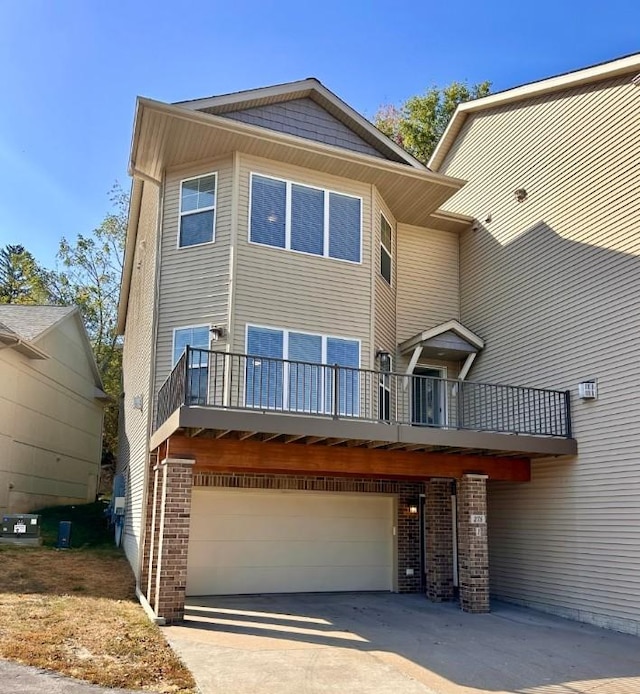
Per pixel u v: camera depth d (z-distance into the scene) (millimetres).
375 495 12539
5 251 41875
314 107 12281
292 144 11039
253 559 11484
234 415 8328
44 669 5859
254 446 9328
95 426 23609
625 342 9703
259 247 11086
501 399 12281
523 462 11188
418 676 6418
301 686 5926
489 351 12891
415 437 9406
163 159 11523
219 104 11031
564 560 10422
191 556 11094
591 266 10531
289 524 11852
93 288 30547
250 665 6535
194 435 8977
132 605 9234
